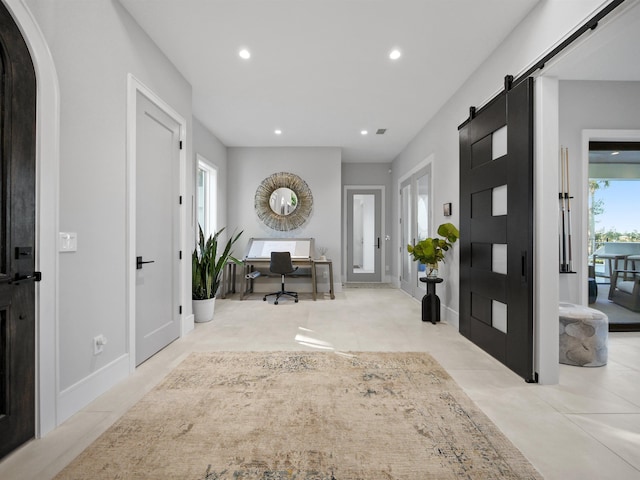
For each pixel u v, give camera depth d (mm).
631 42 2539
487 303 2920
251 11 2428
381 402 2020
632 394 2135
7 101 1475
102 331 2150
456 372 2490
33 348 1632
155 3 2330
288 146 6188
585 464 1467
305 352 2926
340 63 3166
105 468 1432
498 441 1628
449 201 3959
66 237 1830
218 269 4207
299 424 1775
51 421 1716
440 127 4281
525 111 2318
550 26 2154
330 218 6219
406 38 2760
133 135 2461
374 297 5707
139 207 2613
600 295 3547
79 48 1926
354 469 1428
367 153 6711
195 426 1757
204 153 5043
